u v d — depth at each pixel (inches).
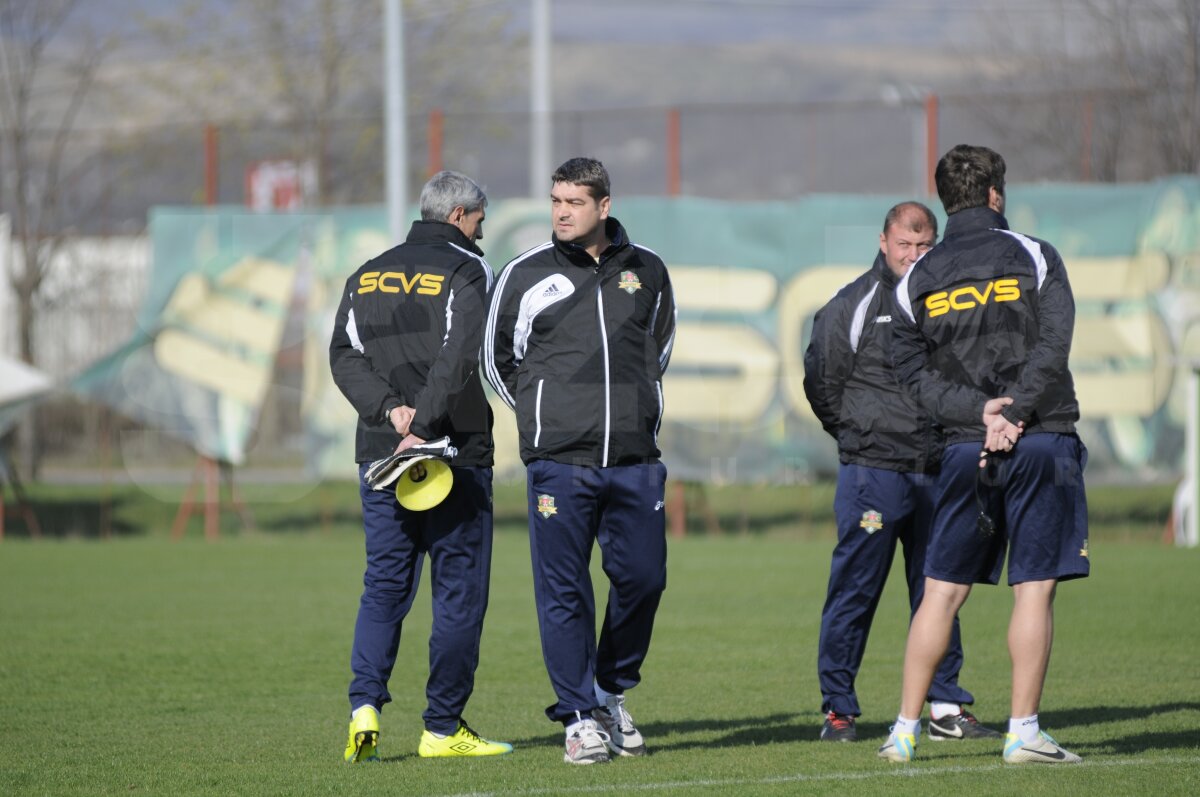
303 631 1336.1
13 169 2792.8
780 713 941.2
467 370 763.4
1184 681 1026.7
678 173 2284.7
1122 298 2039.9
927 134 2192.4
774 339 2124.8
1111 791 655.1
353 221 2241.6
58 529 2368.4
